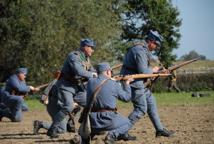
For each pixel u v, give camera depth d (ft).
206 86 152.35
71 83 39.88
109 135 33.04
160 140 37.96
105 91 32.53
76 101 40.32
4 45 121.29
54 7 120.78
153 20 232.53
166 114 62.13
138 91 37.04
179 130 43.98
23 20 118.32
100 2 132.36
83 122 32.37
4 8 119.55
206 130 43.68
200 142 36.55
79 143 32.53
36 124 43.73
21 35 120.26
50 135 40.40
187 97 104.17
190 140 37.60
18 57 121.60
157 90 140.56
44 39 118.73
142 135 41.22
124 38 231.91
